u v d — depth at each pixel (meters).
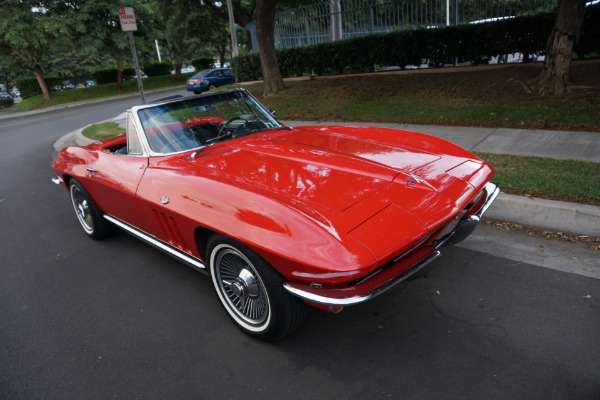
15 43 25.39
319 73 14.92
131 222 3.62
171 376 2.43
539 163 4.82
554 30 7.33
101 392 2.36
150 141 3.36
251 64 17.92
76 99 29.84
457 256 3.44
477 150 5.67
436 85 9.52
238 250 2.39
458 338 2.49
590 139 5.53
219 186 2.59
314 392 2.20
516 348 2.36
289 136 3.56
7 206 6.12
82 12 28.17
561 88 7.37
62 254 4.29
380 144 3.24
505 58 10.59
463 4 11.66
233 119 3.75
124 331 2.91
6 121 21.55
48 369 2.59
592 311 2.61
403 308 2.83
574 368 2.18
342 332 2.66
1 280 3.84
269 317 2.44
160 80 37.31
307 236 2.08
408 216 2.26
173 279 3.58
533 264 3.20
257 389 2.27
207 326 2.88
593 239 3.46
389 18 13.42
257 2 12.51
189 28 24.88
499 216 3.96
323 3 15.28
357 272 1.95
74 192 4.48
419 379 2.21
